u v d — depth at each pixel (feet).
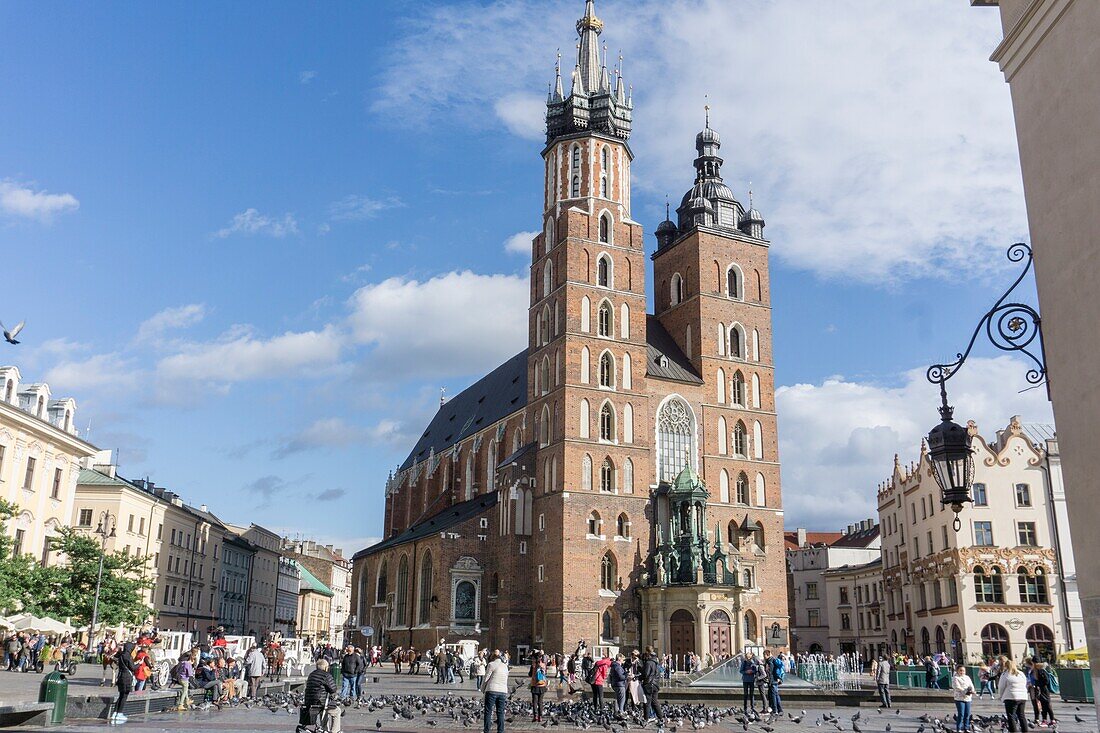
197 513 394.52
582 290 311.68
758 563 311.06
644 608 288.30
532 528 305.53
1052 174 44.01
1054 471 291.17
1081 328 41.73
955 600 293.64
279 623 537.24
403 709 126.31
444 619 304.50
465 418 428.56
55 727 102.53
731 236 342.85
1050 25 44.06
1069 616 279.69
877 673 170.50
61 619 216.54
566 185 328.49
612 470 299.58
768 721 130.31
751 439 324.80
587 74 343.26
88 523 304.91
